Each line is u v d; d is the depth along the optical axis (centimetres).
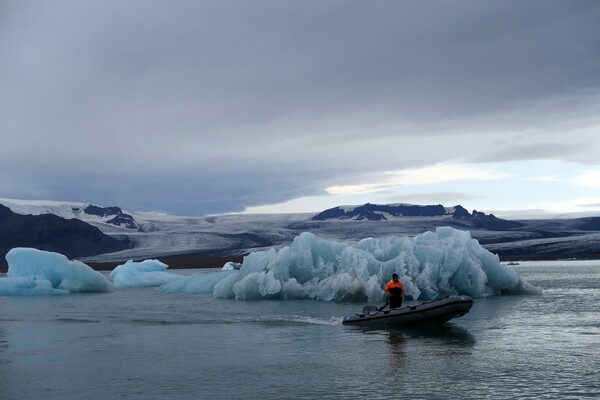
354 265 3922
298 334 2464
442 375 1648
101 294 5447
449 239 4066
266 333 2514
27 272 5719
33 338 2494
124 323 2988
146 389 1550
